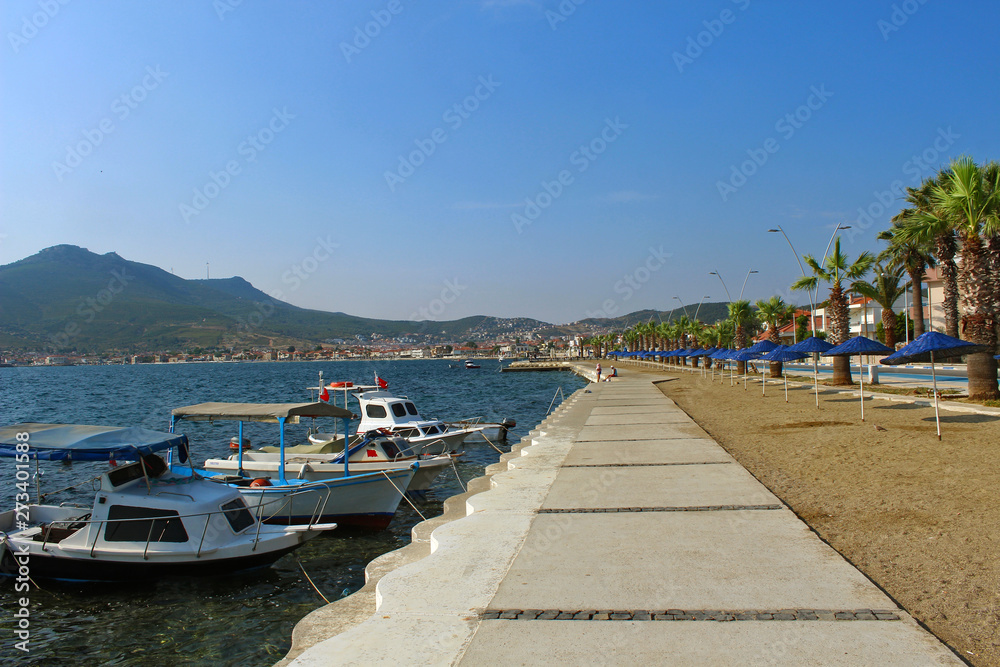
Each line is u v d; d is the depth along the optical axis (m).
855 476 10.68
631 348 157.38
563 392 69.19
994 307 20.06
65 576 11.51
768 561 6.29
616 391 42.38
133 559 11.21
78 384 99.62
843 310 33.38
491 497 10.02
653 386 47.03
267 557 11.97
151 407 55.84
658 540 7.19
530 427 37.00
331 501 15.38
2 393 79.19
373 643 4.63
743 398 31.19
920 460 11.82
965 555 6.38
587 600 5.38
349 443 19.47
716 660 4.17
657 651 4.34
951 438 14.14
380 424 24.47
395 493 16.12
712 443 15.46
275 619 10.29
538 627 4.84
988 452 12.20
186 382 100.25
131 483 11.84
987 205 19.77
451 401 57.59
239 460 16.86
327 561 13.20
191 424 39.34
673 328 94.62
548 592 5.61
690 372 71.06
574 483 10.96
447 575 6.20
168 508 11.39
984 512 7.96
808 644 4.38
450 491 19.89
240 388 80.75
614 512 8.69
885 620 4.79
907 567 6.11
